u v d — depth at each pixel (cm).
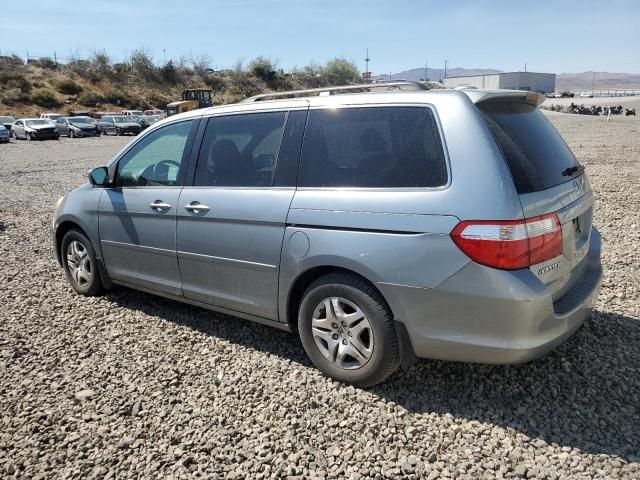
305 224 337
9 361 390
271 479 263
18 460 282
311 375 357
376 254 308
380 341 317
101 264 496
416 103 317
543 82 11581
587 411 307
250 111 392
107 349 407
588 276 348
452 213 288
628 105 6850
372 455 277
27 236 805
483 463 269
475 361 297
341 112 344
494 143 292
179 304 497
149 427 307
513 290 277
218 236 388
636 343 384
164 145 445
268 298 368
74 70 6706
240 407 323
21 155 2495
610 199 925
